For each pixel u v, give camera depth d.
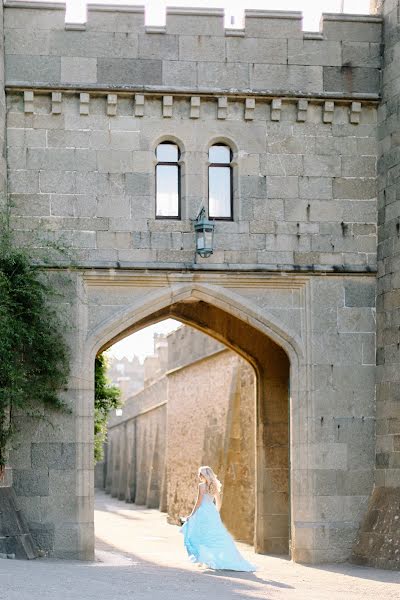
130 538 27.58
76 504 17.67
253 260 18.53
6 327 16.73
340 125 18.97
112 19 18.55
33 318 17.52
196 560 16.22
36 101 18.36
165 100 18.52
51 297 17.97
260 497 21.72
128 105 18.56
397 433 17.77
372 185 18.94
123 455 60.50
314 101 18.84
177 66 18.59
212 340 30.38
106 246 18.23
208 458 30.20
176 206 18.72
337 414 18.53
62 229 18.17
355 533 18.27
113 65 18.48
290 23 18.94
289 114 18.89
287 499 21.66
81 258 18.14
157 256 18.33
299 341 18.61
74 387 17.94
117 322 18.17
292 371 18.69
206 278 18.42
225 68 18.70
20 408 17.59
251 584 14.14
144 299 18.28
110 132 18.47
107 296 18.28
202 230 18.12
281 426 21.86
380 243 18.70
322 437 18.47
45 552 17.50
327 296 18.70
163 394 45.75
